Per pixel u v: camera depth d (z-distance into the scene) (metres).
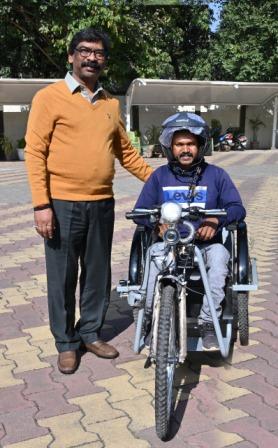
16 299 4.95
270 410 3.03
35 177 3.27
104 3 19.45
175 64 26.20
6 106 21.00
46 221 3.30
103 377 3.46
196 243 3.44
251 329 4.18
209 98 22.97
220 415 2.99
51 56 21.08
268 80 24.86
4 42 20.80
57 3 19.05
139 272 3.64
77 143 3.31
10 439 2.80
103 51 3.25
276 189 11.69
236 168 16.06
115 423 2.93
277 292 5.03
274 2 23.38
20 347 3.93
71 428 2.89
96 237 3.54
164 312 2.77
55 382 3.41
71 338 3.63
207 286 3.10
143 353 3.80
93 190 3.41
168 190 3.48
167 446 2.71
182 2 24.14
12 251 6.66
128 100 21.25
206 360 3.67
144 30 21.50
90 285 3.67
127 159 3.75
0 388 3.34
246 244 3.70
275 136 25.00
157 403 2.68
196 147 3.37
